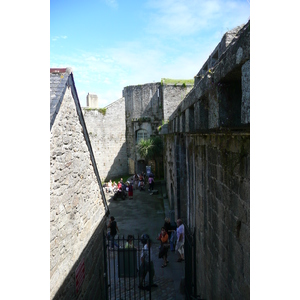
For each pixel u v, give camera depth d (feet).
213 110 8.47
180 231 28.07
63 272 13.60
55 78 14.64
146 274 23.81
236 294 10.41
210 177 14.96
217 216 13.39
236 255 10.41
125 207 52.70
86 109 81.71
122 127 86.53
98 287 20.51
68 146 15.03
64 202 14.15
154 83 80.84
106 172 84.94
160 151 75.77
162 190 63.31
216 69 8.13
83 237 17.22
